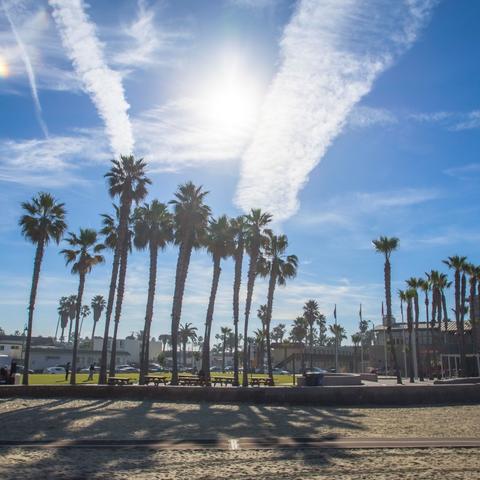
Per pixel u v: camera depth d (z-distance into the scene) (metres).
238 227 45.56
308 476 10.26
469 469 10.86
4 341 100.62
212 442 14.48
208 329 44.19
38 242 37.03
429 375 69.62
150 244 43.53
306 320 121.25
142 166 40.28
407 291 68.62
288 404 25.72
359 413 22.19
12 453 12.71
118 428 17.38
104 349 36.69
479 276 63.94
